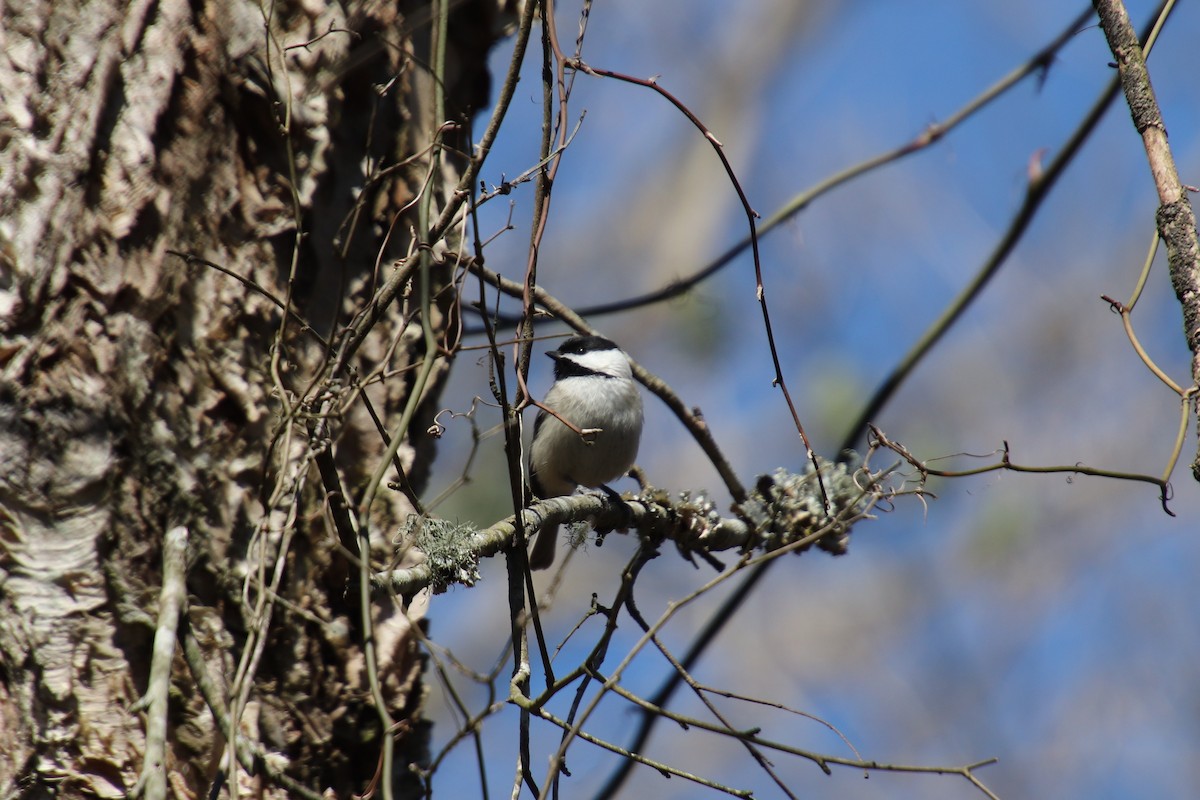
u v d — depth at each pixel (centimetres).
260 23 554
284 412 496
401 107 619
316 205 570
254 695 507
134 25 517
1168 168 499
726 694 551
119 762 464
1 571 470
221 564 510
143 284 506
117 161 505
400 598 555
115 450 491
